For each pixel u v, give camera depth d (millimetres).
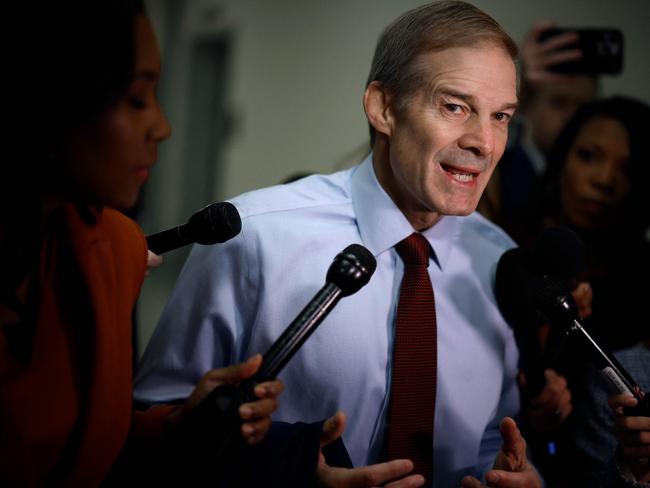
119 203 1232
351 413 1633
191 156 4938
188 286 1686
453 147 1531
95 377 1225
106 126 1164
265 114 4785
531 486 1480
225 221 1421
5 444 1151
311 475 1386
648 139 2520
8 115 1141
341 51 4512
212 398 1219
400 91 1572
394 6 4289
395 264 1692
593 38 2926
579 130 2613
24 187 1189
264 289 1629
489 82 1516
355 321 1634
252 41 4805
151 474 1367
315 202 1727
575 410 2000
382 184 1691
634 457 1545
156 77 1227
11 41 1117
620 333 2477
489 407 1745
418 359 1621
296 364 1628
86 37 1120
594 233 2568
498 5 3996
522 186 2787
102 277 1276
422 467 1597
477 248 1836
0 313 1206
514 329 1812
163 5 4828
